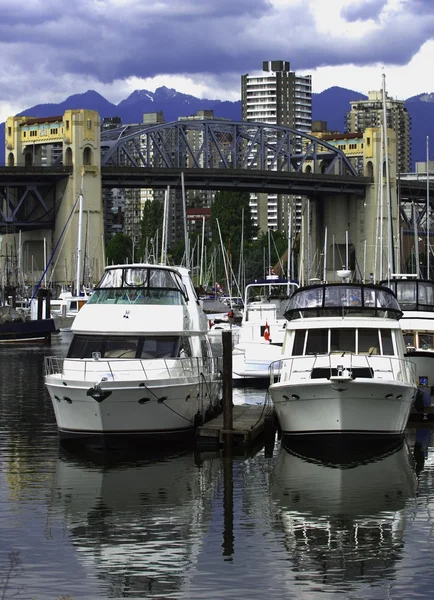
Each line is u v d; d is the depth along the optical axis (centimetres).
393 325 4953
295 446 4691
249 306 8231
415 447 4916
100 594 2930
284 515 3659
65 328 15775
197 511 3719
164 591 2948
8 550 3291
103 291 5038
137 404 4659
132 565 3156
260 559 3195
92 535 3434
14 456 4684
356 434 4581
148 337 4916
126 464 4503
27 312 16350
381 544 3328
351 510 3719
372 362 4797
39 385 7819
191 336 5162
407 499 3872
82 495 3950
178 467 4441
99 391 4572
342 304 5078
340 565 3133
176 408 4794
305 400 4591
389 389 4541
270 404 5912
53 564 3159
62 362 5153
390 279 6800
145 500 3881
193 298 5428
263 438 5184
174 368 4831
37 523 3572
